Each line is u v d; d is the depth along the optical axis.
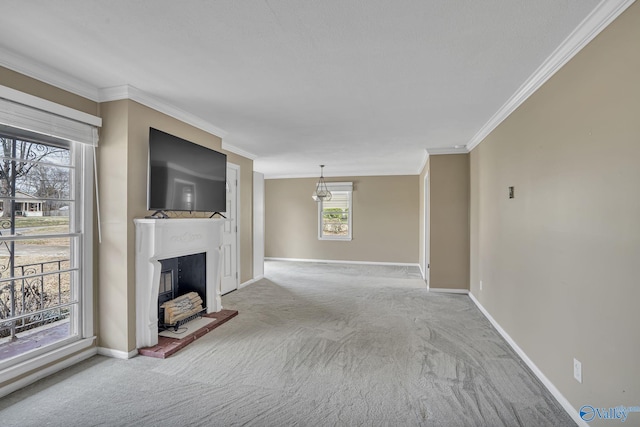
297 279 6.29
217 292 3.95
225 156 4.08
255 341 3.18
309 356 2.84
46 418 1.96
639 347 1.48
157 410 2.05
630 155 1.53
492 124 3.64
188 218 3.46
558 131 2.20
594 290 1.80
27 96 2.26
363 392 2.27
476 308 4.33
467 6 1.66
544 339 2.38
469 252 5.06
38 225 2.48
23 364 2.31
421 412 2.04
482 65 2.34
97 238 2.84
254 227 6.09
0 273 2.29
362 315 4.02
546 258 2.36
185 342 3.05
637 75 1.48
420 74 2.49
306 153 5.75
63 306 2.61
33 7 1.68
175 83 2.68
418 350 2.97
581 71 1.93
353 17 1.76
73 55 2.21
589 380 1.84
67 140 2.64
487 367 2.64
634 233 1.50
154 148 2.88
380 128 4.04
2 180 2.28
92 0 1.62
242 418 1.98
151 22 1.82
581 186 1.93
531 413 2.03
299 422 1.94
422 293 5.15
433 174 5.24
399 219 8.05
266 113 3.45
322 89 2.80
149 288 2.93
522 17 1.76
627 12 1.54
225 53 2.18
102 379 2.43
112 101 2.79
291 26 1.86
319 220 8.57
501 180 3.40
